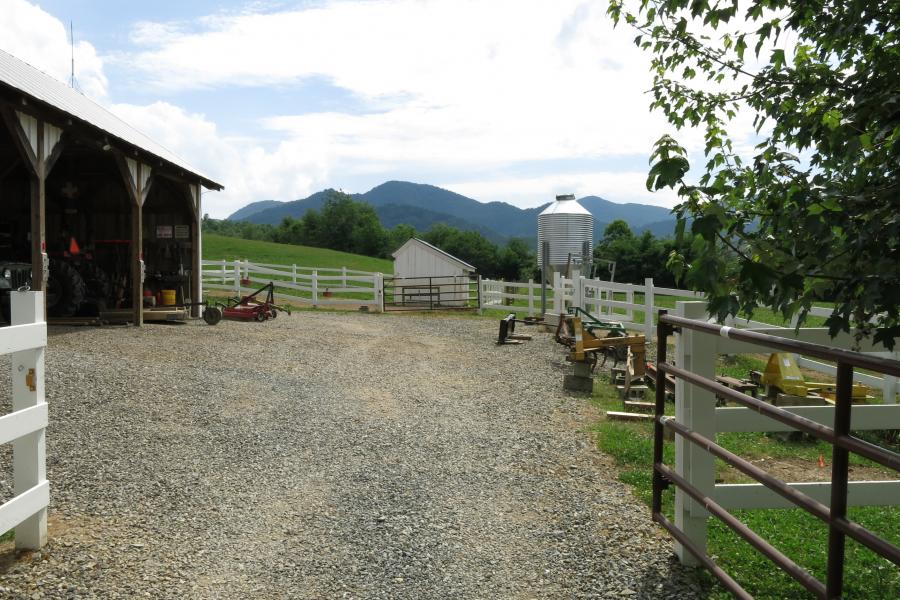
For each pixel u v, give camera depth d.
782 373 8.45
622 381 10.30
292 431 7.21
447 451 6.78
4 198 16.88
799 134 3.48
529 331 16.89
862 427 4.47
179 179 16.86
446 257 23.55
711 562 3.82
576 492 5.66
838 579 2.77
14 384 4.09
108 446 6.26
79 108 12.71
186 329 14.81
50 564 3.98
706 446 3.76
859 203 2.75
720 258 2.79
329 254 61.28
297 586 3.93
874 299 2.48
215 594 3.79
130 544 4.33
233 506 5.09
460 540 4.65
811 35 3.55
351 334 15.77
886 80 2.98
